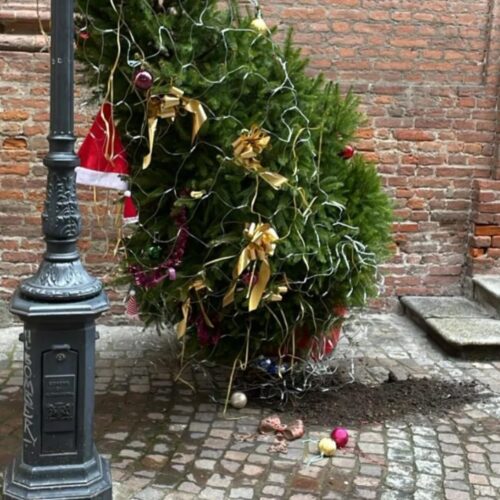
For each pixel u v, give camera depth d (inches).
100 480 101.8
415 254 209.5
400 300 209.6
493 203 204.2
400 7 198.1
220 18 127.7
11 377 156.2
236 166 126.2
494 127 205.9
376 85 200.8
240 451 123.9
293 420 137.1
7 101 187.0
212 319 140.3
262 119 127.3
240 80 125.7
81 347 97.7
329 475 116.0
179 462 119.4
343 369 163.8
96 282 98.6
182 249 132.7
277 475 115.9
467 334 176.6
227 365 147.4
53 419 98.5
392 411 141.5
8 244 192.5
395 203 202.2
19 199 191.2
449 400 147.6
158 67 123.2
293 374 149.0
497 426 135.9
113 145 126.6
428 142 205.0
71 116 94.1
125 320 197.5
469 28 201.2
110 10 119.4
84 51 125.0
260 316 138.9
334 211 140.6
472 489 112.7
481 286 200.5
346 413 139.9
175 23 123.5
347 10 196.7
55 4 90.2
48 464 99.6
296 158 130.0
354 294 143.9
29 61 186.1
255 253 126.2
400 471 117.7
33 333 95.8
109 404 142.6
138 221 133.5
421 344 184.4
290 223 132.2
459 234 210.1
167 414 138.7
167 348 177.8
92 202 191.9
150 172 130.7
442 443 128.2
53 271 96.3
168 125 125.7
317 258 134.3
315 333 145.9
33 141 189.5
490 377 162.1
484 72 203.8
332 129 140.2
